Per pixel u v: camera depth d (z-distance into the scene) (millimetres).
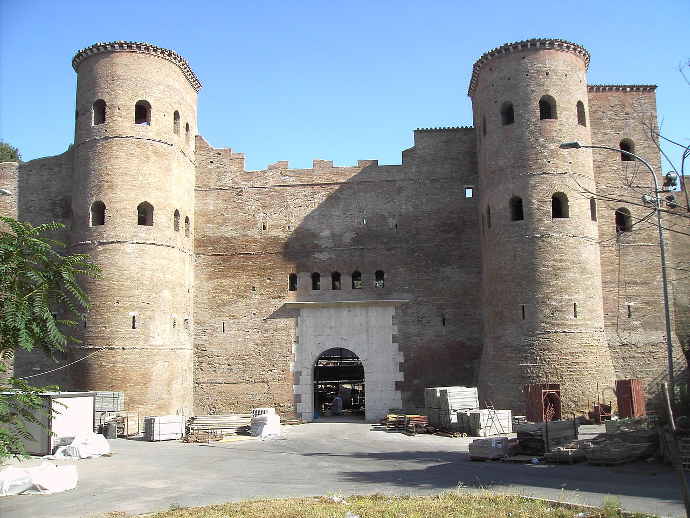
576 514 12812
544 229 32281
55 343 12297
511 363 31625
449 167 38781
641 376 35406
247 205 39156
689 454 18703
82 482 18969
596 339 31766
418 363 36625
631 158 37875
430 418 32469
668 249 36938
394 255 38031
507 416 28703
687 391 27141
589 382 30875
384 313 37219
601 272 36281
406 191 38750
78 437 25141
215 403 36938
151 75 35844
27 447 25078
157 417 29891
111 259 33281
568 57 34500
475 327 36781
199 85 40594
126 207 33906
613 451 19703
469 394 31094
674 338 35875
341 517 12898
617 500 13617
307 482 18531
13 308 11797
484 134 35406
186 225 37844
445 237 37938
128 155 34438
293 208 39031
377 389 36500
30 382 34875
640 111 38375
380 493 16125
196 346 37625
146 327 33188
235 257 38562
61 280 12898
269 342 37406
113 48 35531
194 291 38219
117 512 14859
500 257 33219
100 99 35188
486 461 21859
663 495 15055
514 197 33344
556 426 22469
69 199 38000
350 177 39156
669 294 36594
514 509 13297
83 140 35125
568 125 33531
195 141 40000
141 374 32625
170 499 16359
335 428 33531
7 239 12359
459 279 37406
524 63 34188
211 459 23812
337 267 38156
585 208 32938
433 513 13023
